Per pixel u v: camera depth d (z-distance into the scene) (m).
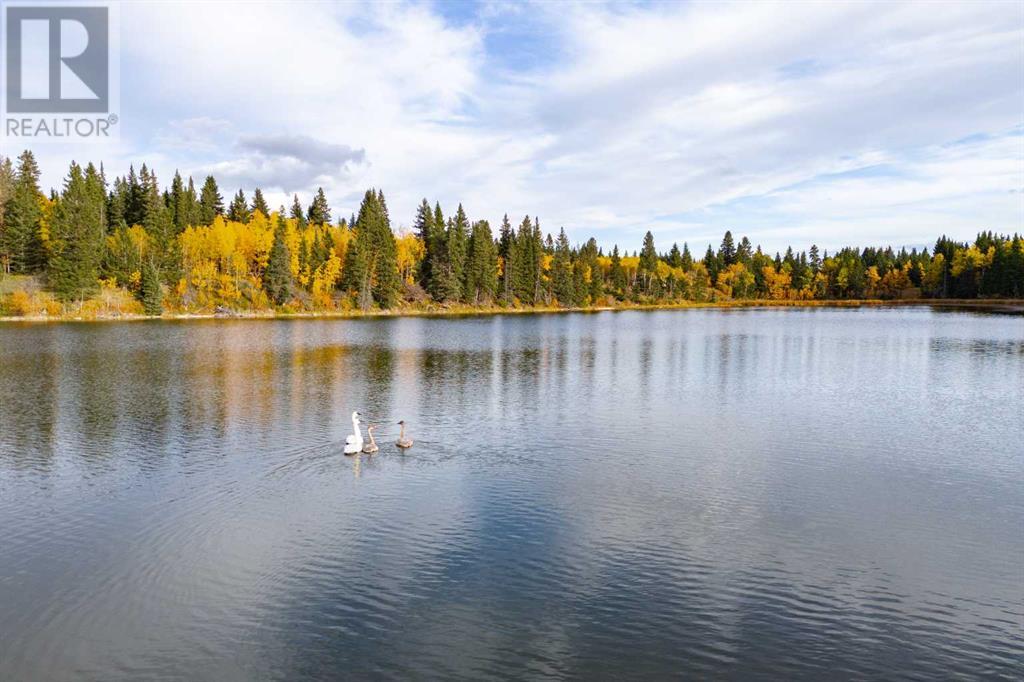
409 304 163.50
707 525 20.80
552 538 19.67
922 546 19.36
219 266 146.88
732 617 15.27
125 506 22.45
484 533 19.98
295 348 71.81
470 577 17.14
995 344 74.69
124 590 16.62
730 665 13.41
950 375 52.09
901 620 15.25
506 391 44.78
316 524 20.72
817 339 83.00
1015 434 32.81
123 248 125.69
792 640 14.35
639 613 15.40
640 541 19.50
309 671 13.16
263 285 144.62
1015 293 183.50
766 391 45.03
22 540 19.73
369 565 17.88
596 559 18.27
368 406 39.28
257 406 39.12
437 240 181.00
